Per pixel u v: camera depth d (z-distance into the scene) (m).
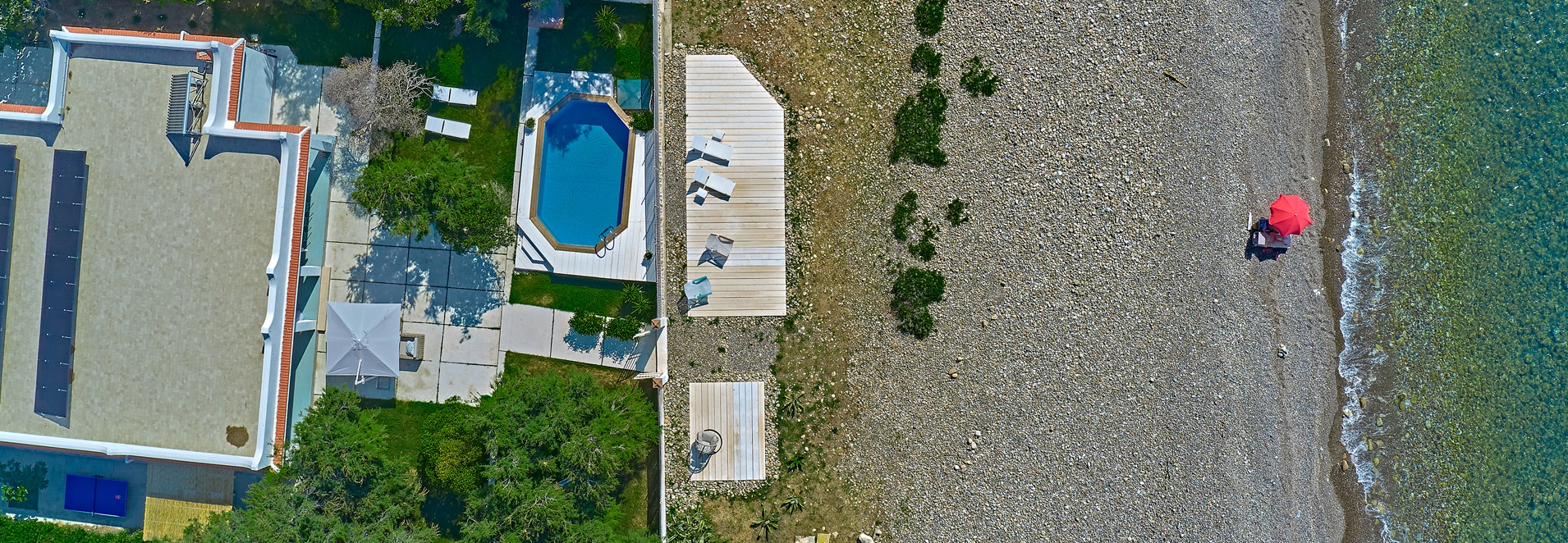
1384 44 24.05
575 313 22.00
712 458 22.38
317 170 21.44
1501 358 24.36
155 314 20.47
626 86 21.98
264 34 21.94
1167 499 23.12
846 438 22.80
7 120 20.19
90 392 20.58
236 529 19.78
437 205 20.42
